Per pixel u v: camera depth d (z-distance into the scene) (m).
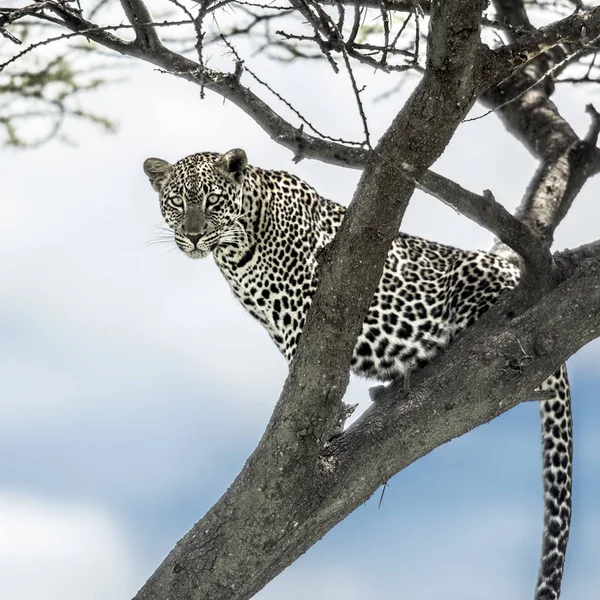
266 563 9.55
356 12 8.84
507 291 11.38
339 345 9.09
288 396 9.30
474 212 10.09
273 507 9.41
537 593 11.85
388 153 8.55
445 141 8.55
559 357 10.18
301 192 13.67
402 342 12.93
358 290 8.95
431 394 10.01
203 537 9.55
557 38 8.88
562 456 12.09
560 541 11.94
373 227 8.75
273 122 10.27
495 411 10.05
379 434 9.88
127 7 10.35
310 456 9.34
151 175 13.72
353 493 9.75
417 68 9.47
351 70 7.39
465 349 11.01
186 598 9.48
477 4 7.91
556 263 10.92
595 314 10.20
